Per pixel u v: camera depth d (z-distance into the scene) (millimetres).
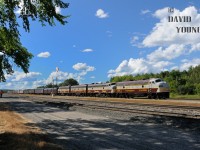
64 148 12344
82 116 25234
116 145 12680
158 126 17969
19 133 15367
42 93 116375
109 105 36719
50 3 15102
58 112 29969
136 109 28156
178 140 13391
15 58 34625
